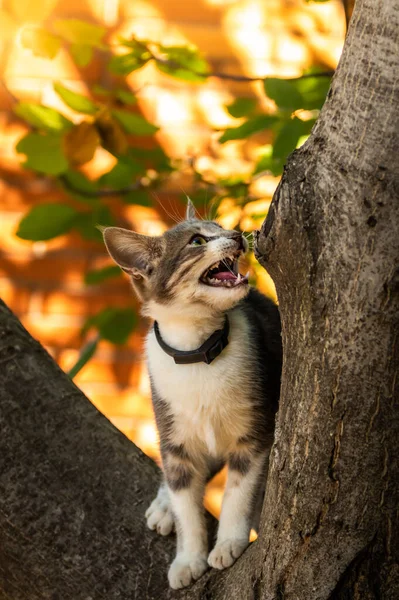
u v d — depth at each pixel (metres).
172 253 4.72
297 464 3.23
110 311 5.88
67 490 4.21
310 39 7.51
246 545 4.25
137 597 4.01
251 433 4.56
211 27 7.56
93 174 7.31
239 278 4.55
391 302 2.94
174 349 4.59
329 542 3.25
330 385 3.07
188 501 4.52
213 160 7.43
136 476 4.43
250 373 4.57
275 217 3.03
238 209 5.88
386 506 3.17
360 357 3.01
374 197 2.89
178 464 4.66
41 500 4.15
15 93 7.61
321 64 6.63
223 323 4.62
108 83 7.56
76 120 6.46
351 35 2.96
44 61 7.56
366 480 3.14
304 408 3.17
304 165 3.02
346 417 3.08
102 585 4.02
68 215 5.12
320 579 3.29
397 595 3.25
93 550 4.08
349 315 2.99
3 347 4.57
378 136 2.87
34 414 4.40
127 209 7.45
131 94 5.34
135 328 5.89
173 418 4.65
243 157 7.38
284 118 4.79
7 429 4.32
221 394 4.53
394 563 3.24
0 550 4.08
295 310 3.14
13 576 4.06
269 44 7.55
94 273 5.74
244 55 7.57
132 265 4.80
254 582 3.51
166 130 7.61
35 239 5.07
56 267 7.89
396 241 2.90
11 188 7.77
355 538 3.22
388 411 3.05
